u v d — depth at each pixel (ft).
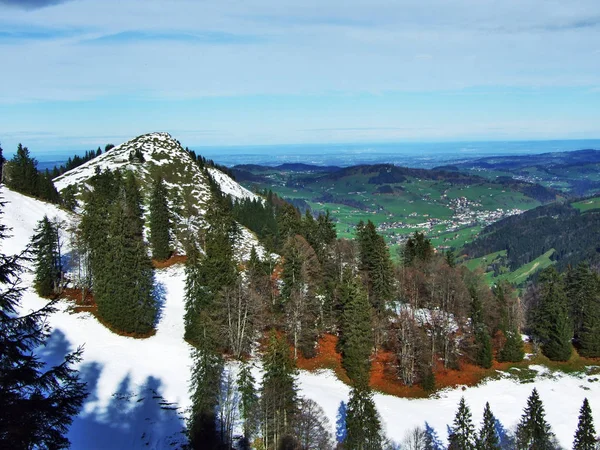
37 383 49.55
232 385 152.46
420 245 320.70
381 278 246.68
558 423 183.93
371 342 204.33
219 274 205.36
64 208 340.80
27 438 45.91
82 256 245.65
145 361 181.98
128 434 136.87
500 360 231.91
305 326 211.61
